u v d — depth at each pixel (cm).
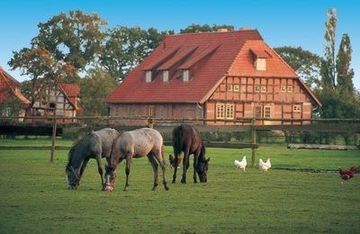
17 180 2956
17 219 2023
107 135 2730
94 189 2680
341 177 3138
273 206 2327
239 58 9294
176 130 2944
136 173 3331
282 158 4859
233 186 2847
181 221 2034
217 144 3950
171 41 10550
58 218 2047
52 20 12750
